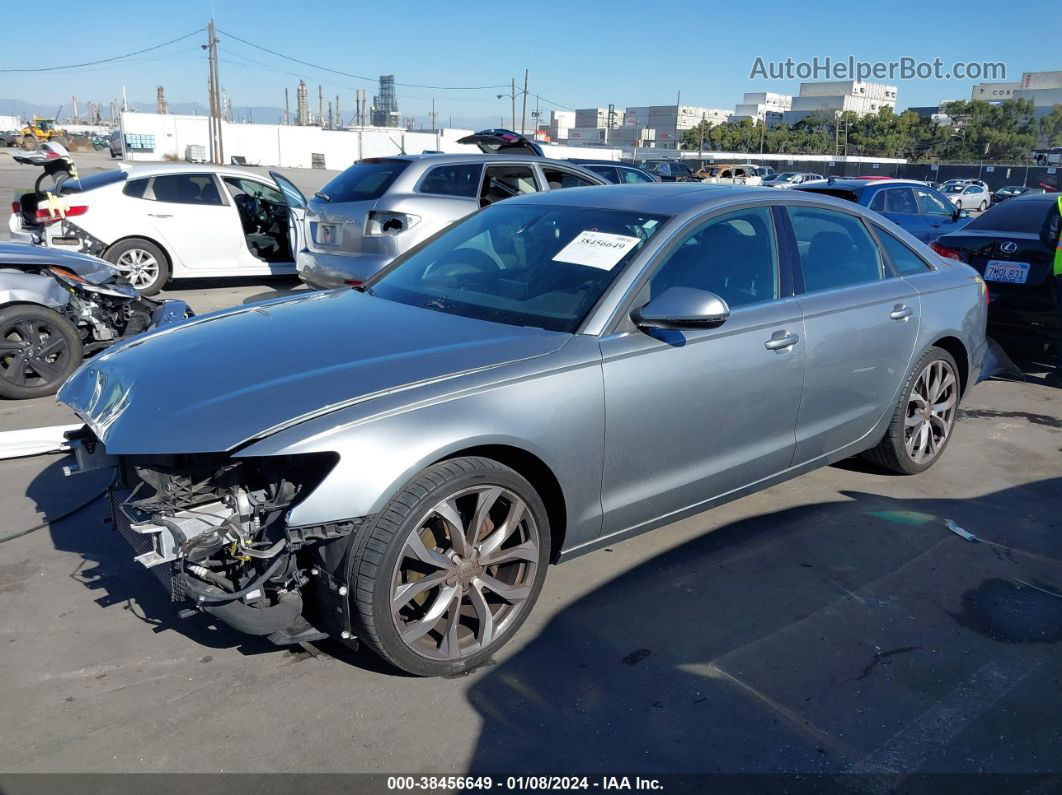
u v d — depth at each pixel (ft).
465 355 10.00
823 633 10.94
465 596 9.89
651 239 11.66
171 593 9.18
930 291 15.52
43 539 12.94
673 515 11.98
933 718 9.37
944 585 12.25
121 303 21.11
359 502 8.64
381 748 8.64
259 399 9.04
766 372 12.35
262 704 9.28
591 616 11.18
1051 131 306.96
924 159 305.32
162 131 226.79
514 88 261.85
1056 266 22.48
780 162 241.55
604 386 10.50
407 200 25.89
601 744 8.80
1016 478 16.47
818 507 14.84
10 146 233.96
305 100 473.26
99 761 8.37
